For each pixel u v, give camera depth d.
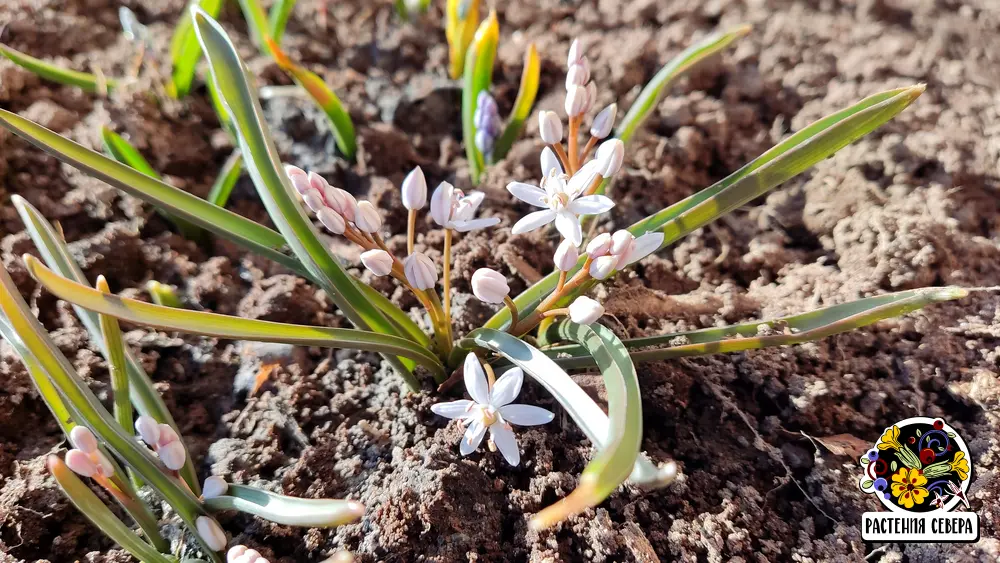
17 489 0.12
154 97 0.18
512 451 0.10
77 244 0.15
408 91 0.20
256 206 0.18
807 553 0.12
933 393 0.14
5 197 0.16
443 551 0.11
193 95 0.19
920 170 0.18
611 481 0.07
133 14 0.19
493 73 0.21
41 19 0.19
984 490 0.12
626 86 0.20
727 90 0.20
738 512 0.12
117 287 0.16
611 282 0.16
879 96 0.12
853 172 0.18
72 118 0.17
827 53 0.21
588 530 0.12
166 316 0.10
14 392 0.13
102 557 0.12
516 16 0.23
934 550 0.12
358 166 0.18
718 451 0.13
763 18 0.22
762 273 0.17
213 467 0.13
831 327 0.11
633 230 0.13
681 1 0.22
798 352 0.15
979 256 0.16
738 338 0.12
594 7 0.23
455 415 0.10
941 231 0.16
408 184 0.11
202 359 0.14
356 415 0.14
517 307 0.13
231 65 0.11
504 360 0.13
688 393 0.14
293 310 0.15
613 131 0.19
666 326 0.15
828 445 0.13
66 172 0.16
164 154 0.18
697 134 0.19
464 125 0.18
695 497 0.13
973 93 0.19
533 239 0.17
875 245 0.16
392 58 0.21
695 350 0.12
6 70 0.17
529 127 0.19
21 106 0.18
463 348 0.13
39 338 0.09
